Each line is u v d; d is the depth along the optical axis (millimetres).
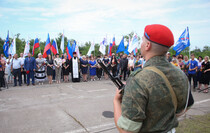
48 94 6414
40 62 8898
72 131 3256
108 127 3430
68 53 11742
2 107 4750
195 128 3215
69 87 7996
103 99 5641
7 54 11133
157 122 925
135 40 11031
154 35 987
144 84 887
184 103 1064
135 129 872
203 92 6980
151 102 891
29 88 7742
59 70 9430
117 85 1165
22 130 3303
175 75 990
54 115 4105
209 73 6742
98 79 11234
